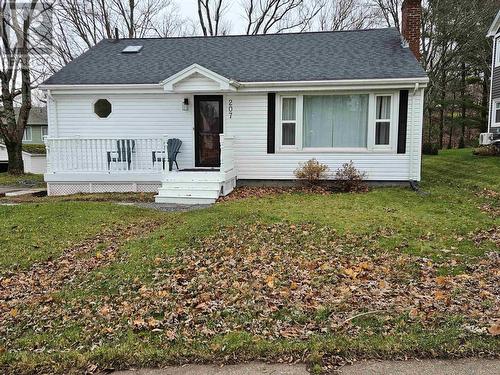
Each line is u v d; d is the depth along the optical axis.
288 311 4.21
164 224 8.11
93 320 4.26
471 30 24.88
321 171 11.95
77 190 12.16
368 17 29.69
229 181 11.84
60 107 12.91
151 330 3.94
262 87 12.11
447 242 6.46
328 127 12.36
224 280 5.15
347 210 8.83
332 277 5.14
